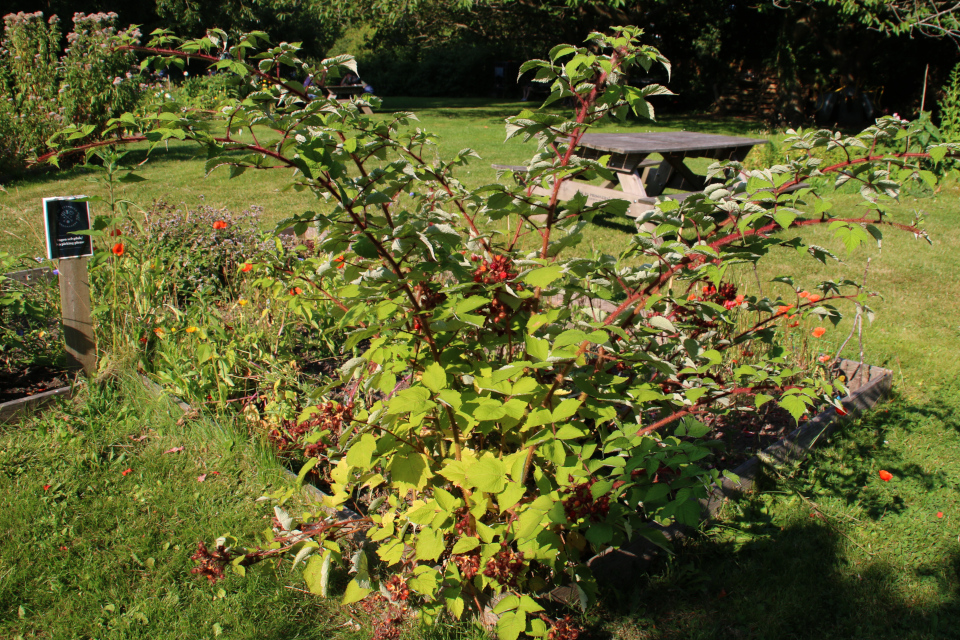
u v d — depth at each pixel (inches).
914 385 155.2
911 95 763.4
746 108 929.5
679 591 95.5
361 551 75.8
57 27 434.3
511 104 1009.5
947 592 95.7
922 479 120.1
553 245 78.0
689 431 77.9
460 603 77.6
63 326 140.6
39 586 93.7
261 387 133.2
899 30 519.5
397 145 78.3
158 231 184.2
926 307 207.0
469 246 86.0
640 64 76.3
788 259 251.1
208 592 93.4
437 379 67.0
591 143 277.9
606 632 88.5
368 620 89.4
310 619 90.0
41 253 220.5
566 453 74.4
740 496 115.2
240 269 153.9
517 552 82.7
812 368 143.1
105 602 92.0
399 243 68.0
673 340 98.6
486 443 97.5
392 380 69.9
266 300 162.4
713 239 83.4
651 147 274.2
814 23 698.8
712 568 100.0
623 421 99.6
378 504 89.1
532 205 77.7
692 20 895.7
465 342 84.9
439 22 939.3
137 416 132.6
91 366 145.1
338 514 102.4
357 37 1337.4
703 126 749.3
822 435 131.1
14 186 354.0
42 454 120.6
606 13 815.7
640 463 72.1
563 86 76.9
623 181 280.5
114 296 151.4
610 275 84.5
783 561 101.1
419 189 98.3
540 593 87.0
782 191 80.4
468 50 1209.4
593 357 87.7
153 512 108.0
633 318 84.1
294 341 156.3
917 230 77.9
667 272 77.3
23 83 414.0
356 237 71.6
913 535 106.9
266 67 69.6
